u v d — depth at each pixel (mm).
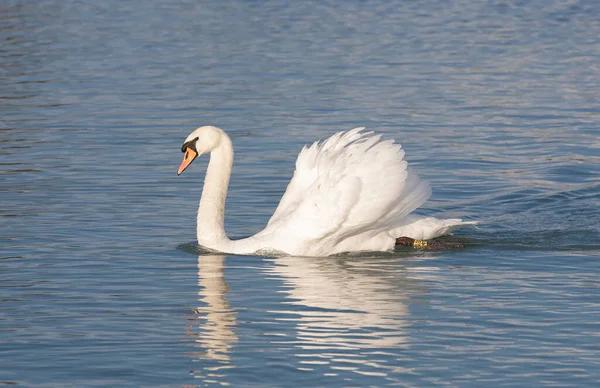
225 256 15453
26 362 11242
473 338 11773
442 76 30906
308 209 15539
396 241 15977
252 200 18672
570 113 25938
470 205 18469
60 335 12031
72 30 40094
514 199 18797
